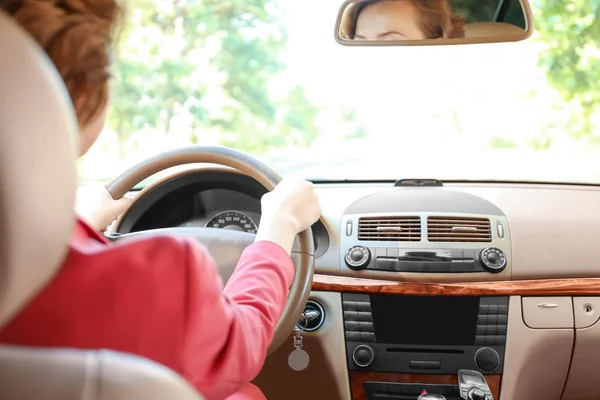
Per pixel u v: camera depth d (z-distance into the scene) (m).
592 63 8.45
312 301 2.04
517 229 2.05
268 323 0.92
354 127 9.26
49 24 0.61
